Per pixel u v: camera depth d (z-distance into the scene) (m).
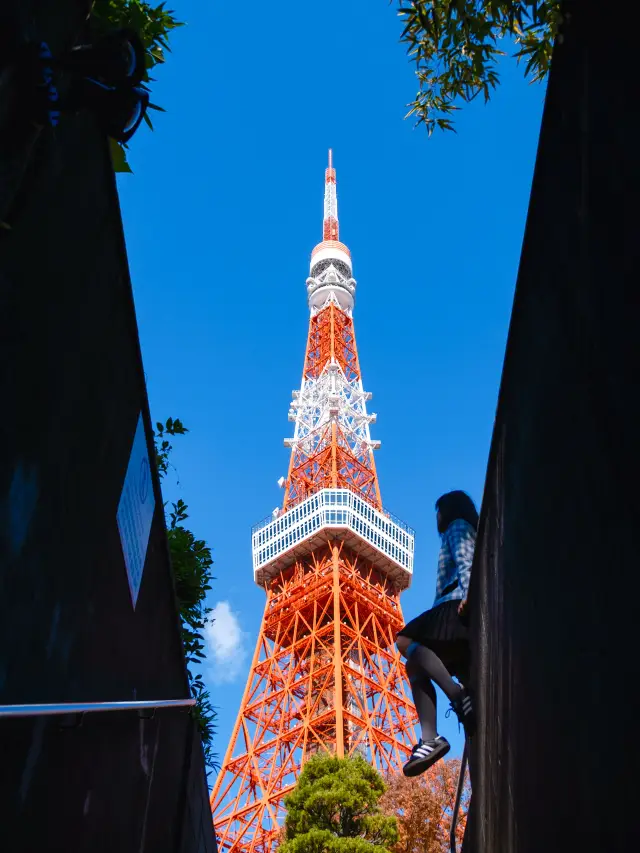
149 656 5.75
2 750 3.31
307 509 83.25
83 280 4.07
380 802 40.97
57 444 3.78
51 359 3.67
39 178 3.43
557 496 3.55
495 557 5.00
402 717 63.41
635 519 2.61
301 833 38.25
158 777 6.09
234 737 64.62
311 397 98.50
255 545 85.75
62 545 3.88
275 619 75.81
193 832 7.64
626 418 2.67
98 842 4.58
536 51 7.36
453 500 6.57
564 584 3.47
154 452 5.84
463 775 6.59
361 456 92.44
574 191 3.17
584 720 3.24
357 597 74.31
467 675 6.31
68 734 4.05
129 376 5.08
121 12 6.60
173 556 10.22
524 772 4.34
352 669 66.06
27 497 3.43
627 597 2.71
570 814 3.51
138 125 3.77
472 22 6.72
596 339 2.97
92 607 4.36
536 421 3.88
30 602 3.50
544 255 3.63
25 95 3.15
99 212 4.27
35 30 3.37
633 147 2.55
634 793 2.71
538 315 3.79
